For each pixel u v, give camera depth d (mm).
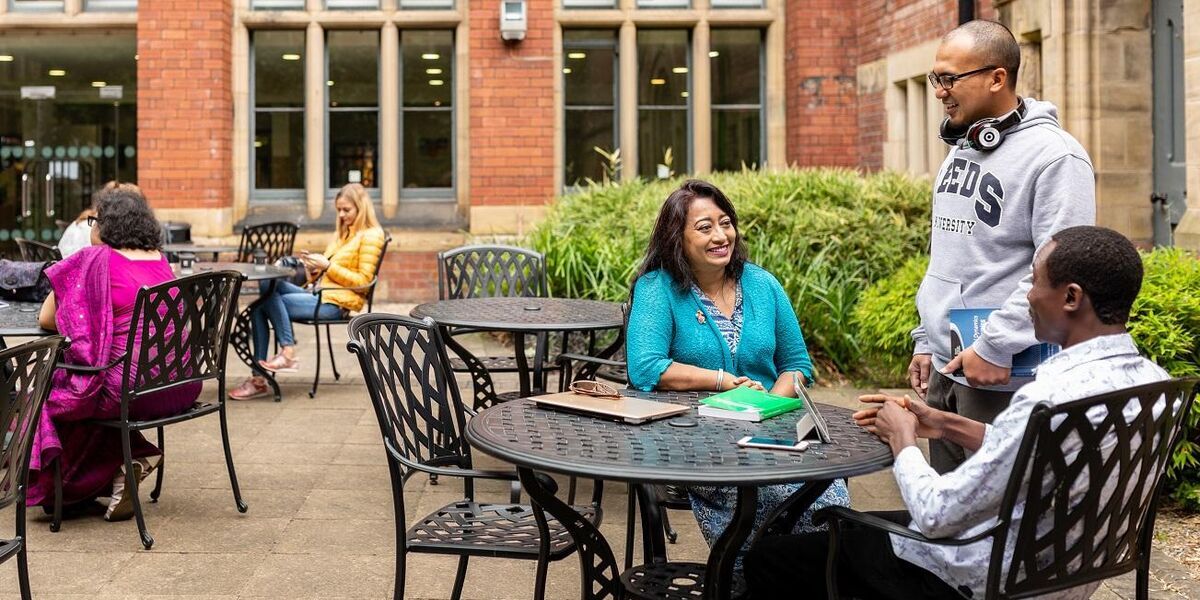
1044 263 2307
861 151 11875
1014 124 3230
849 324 7703
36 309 5230
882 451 2641
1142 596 2504
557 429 2832
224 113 11898
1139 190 7418
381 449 5734
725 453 2590
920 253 8445
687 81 12547
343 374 7906
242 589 3766
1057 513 2240
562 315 5281
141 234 4633
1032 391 2242
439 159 12547
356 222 7484
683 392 3426
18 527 2918
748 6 12453
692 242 3525
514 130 11969
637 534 4418
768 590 2789
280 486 5043
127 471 4203
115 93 12852
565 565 4062
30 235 12953
